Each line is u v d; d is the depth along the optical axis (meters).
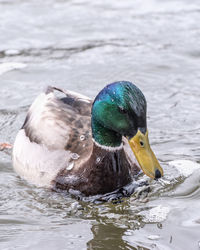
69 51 15.91
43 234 8.12
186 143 11.18
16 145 10.46
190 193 9.34
